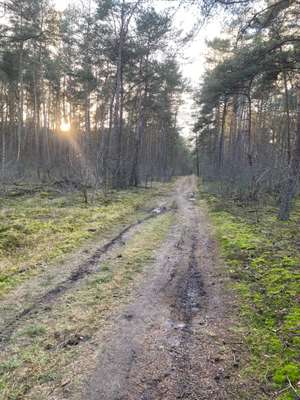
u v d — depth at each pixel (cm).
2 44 1378
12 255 658
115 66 2131
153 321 414
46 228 860
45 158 2627
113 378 303
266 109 2780
